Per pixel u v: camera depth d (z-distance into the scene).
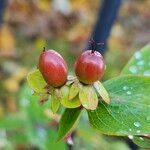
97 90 0.14
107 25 0.30
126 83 0.15
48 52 0.14
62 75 0.14
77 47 0.63
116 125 0.14
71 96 0.14
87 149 0.29
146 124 0.14
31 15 0.70
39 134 0.24
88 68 0.14
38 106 0.24
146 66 0.18
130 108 0.15
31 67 0.55
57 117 0.23
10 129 0.27
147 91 0.15
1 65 0.56
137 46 0.66
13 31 0.66
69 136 0.16
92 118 0.15
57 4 0.70
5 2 0.49
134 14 0.75
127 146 0.32
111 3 0.30
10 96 0.51
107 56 0.56
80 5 0.73
